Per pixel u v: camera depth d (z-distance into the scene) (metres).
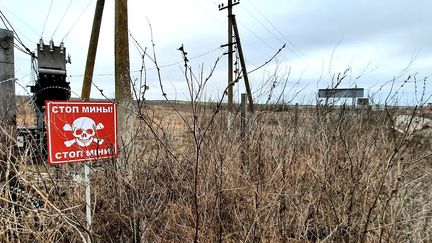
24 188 2.66
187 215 2.80
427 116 4.09
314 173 3.36
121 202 2.56
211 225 2.67
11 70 2.89
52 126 2.16
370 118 4.29
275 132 3.88
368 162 3.24
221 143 3.35
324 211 3.10
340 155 3.50
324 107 4.20
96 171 3.03
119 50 5.63
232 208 3.00
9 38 2.88
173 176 3.00
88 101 2.34
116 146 2.53
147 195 2.86
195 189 2.43
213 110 3.69
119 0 5.72
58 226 2.28
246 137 3.58
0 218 2.22
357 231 2.82
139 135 3.62
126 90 5.51
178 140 3.52
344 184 3.13
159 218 2.74
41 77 4.77
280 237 2.69
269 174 3.21
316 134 3.85
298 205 3.01
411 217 2.90
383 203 2.91
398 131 3.92
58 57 5.01
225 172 3.10
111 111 2.49
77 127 2.28
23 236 2.32
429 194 3.38
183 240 2.67
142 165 3.15
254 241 2.60
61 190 2.75
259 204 2.74
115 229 2.73
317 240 2.73
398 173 2.91
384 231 2.77
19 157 2.65
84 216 2.62
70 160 2.26
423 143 4.11
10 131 2.68
